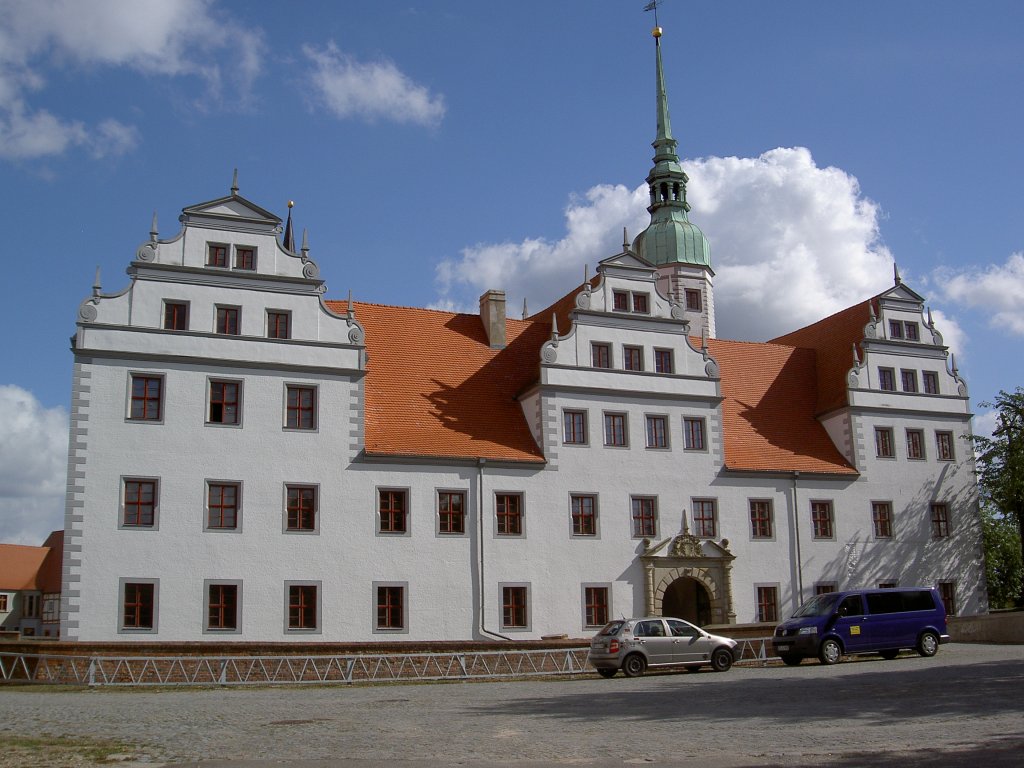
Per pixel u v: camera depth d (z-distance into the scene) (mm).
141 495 39156
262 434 41219
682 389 49219
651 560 46344
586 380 47344
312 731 17797
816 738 15812
